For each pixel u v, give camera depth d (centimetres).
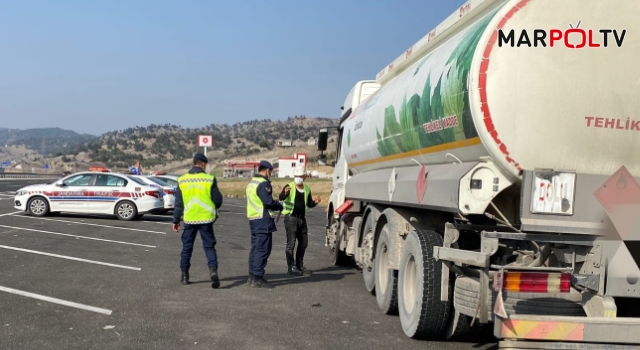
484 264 549
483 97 534
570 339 490
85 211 2148
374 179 929
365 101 1072
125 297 877
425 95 673
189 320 757
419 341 700
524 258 588
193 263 1243
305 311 833
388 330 746
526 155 532
